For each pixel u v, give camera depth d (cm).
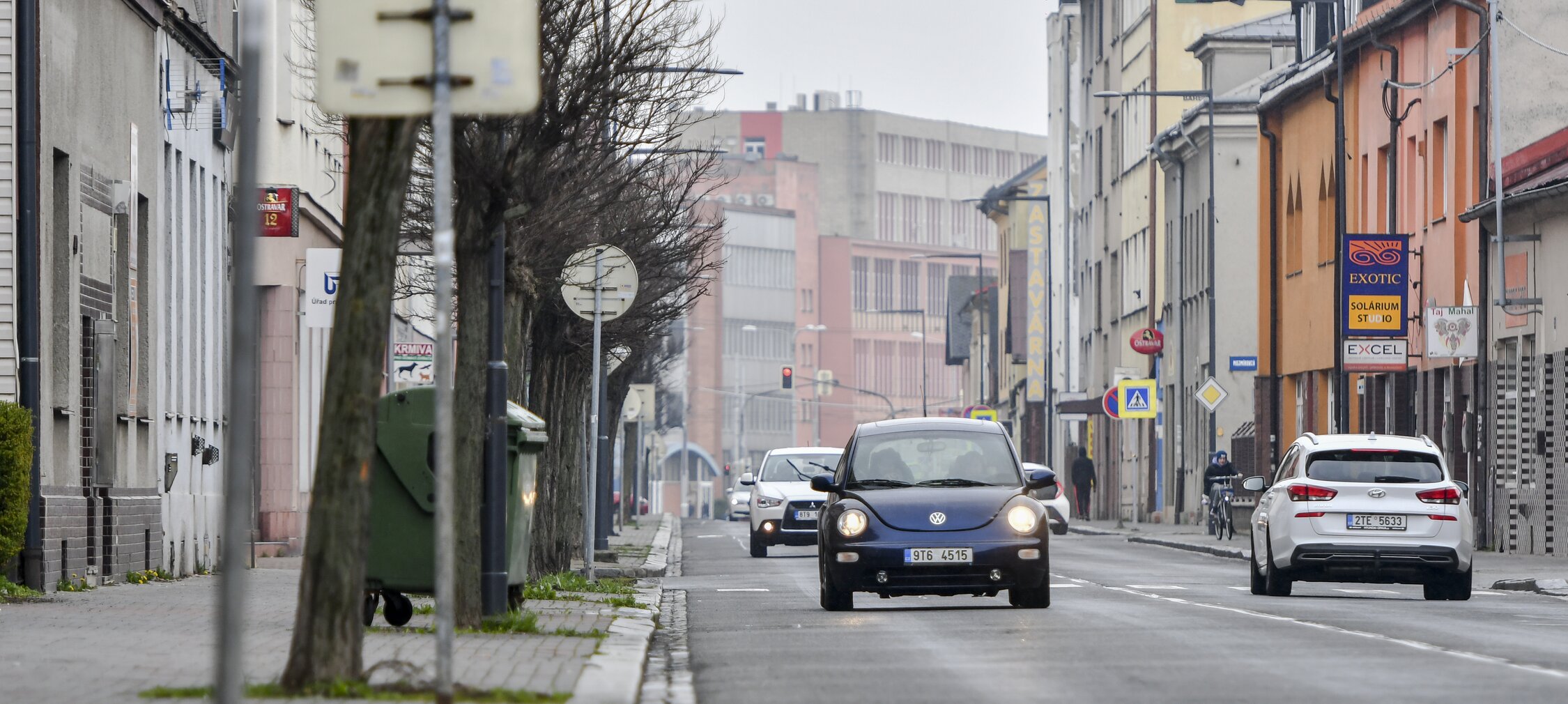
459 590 3434
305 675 2338
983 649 3331
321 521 2339
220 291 7038
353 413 2333
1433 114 9288
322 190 8550
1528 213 8088
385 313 2336
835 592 4419
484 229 3500
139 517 5616
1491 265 8462
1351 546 5034
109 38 5403
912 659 3145
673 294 7669
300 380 8056
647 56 4828
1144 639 3512
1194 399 13588
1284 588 5166
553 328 6006
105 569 5303
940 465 4506
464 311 3494
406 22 2036
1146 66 15775
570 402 6638
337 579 2339
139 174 5738
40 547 4641
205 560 6650
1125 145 16812
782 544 8625
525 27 2034
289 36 7700
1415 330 9500
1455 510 5069
